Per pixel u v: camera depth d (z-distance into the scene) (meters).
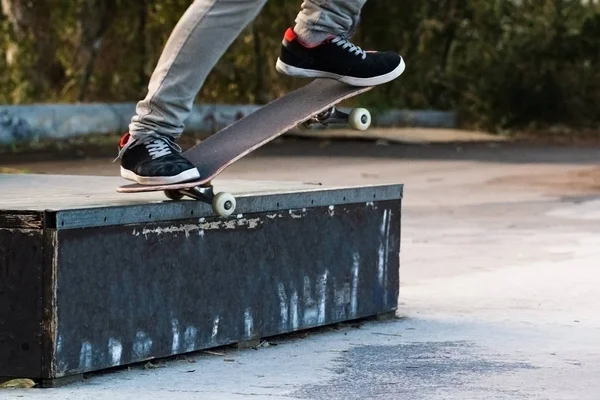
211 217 5.91
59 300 5.16
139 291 5.55
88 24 25.86
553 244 10.80
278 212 6.31
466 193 15.72
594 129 30.33
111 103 25.67
